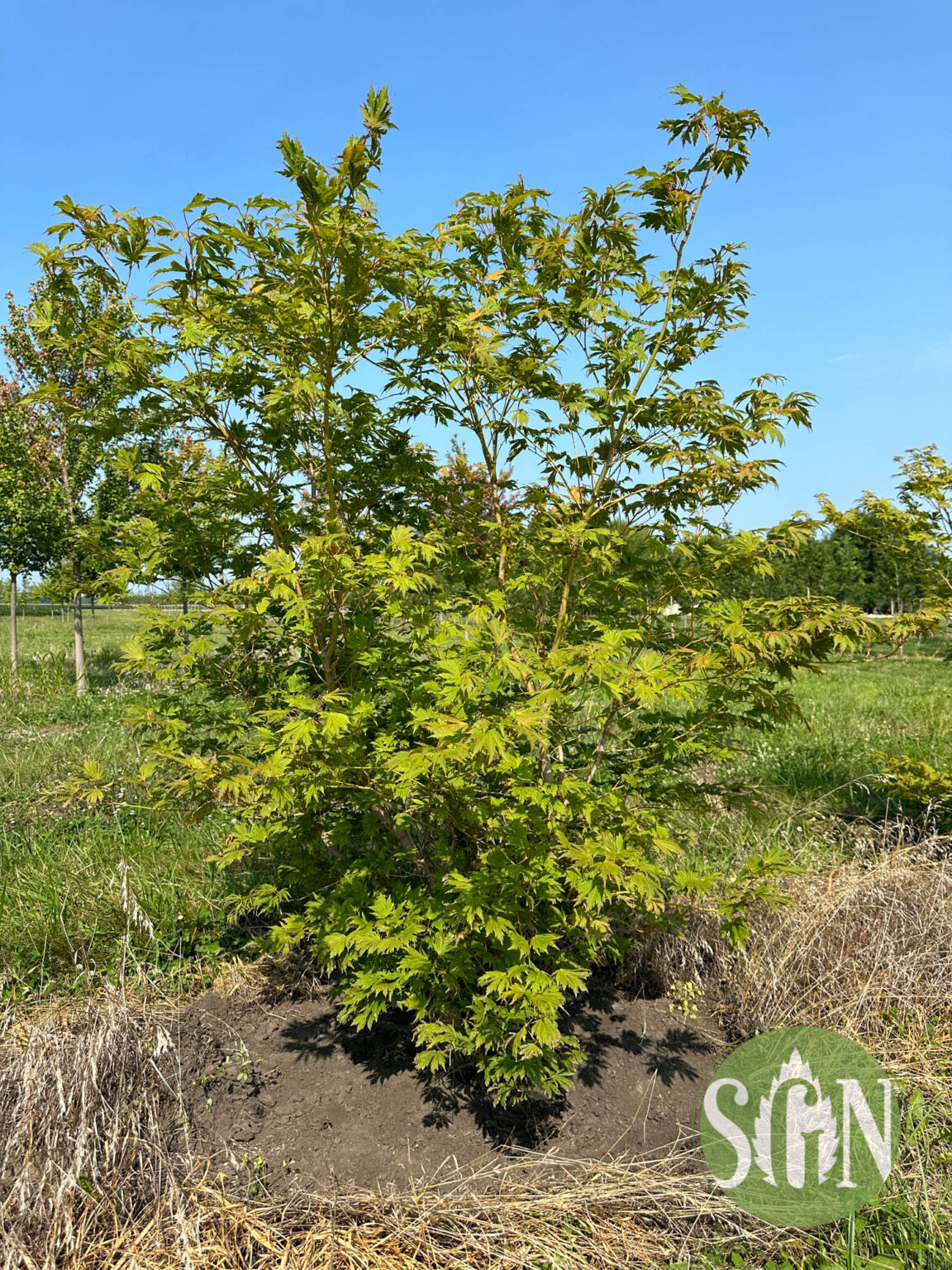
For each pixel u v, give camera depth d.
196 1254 2.11
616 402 3.12
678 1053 3.11
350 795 2.90
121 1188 2.25
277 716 2.59
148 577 2.96
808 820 4.89
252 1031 3.18
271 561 2.51
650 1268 2.16
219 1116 2.69
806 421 2.95
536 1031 2.34
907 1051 2.94
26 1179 2.14
